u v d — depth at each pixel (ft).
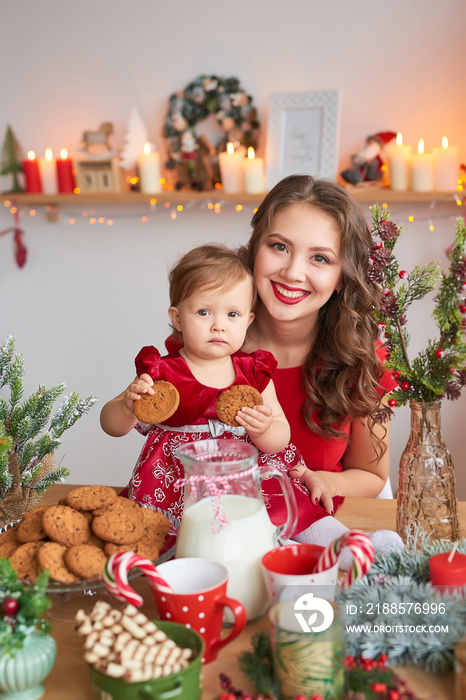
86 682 2.56
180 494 3.83
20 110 10.28
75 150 10.25
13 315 10.74
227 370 4.08
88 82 10.06
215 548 2.82
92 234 10.34
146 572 2.59
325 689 2.34
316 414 4.71
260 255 4.35
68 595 3.09
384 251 3.43
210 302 3.83
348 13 9.23
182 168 9.57
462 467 9.53
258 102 9.60
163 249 10.18
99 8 9.87
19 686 2.41
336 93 9.04
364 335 4.56
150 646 2.35
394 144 9.13
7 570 2.63
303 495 3.89
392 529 3.75
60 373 10.75
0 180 10.48
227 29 9.58
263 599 2.88
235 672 2.59
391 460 9.78
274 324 4.58
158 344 10.44
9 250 10.57
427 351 3.47
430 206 9.29
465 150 9.17
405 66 9.17
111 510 2.99
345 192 4.37
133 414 3.93
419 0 9.02
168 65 9.81
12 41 10.16
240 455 3.05
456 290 3.27
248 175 9.08
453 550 2.81
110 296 10.45
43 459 3.84
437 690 2.45
